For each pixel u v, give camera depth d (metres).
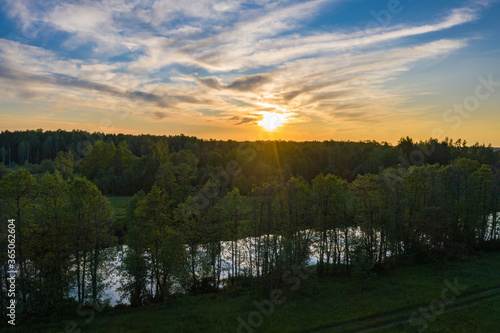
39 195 38.34
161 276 43.41
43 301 35.34
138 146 184.00
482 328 29.75
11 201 35.56
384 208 50.66
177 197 82.00
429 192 55.56
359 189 50.00
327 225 48.41
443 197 56.28
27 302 34.75
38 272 38.34
